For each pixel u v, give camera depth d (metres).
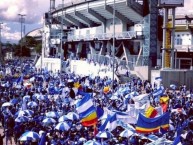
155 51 76.94
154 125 24.62
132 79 67.44
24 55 182.50
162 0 66.81
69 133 26.55
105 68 75.06
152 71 69.31
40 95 40.94
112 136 24.97
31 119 30.12
